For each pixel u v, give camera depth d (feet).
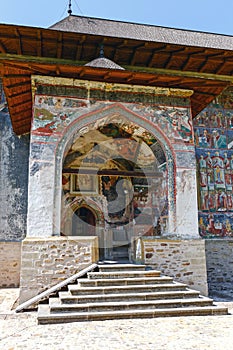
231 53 33.81
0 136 35.96
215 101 39.40
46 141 25.13
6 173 35.17
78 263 23.73
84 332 16.74
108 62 27.35
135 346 14.64
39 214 23.91
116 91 27.17
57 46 32.83
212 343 15.03
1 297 27.35
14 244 33.78
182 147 27.61
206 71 38.29
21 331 17.03
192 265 25.63
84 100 26.40
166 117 27.78
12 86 26.61
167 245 25.62
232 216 36.60
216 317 19.80
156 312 19.69
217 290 32.40
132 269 24.30
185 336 16.03
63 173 33.12
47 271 23.09
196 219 26.63
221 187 36.99
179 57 35.19
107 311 19.58
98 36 30.91
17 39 31.42
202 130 38.11
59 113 25.77
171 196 26.76
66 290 22.68
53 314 18.85
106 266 23.85
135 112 27.14
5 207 34.37
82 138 31.63
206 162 37.27
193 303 20.93
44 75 25.81
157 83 27.37
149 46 32.89
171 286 22.40
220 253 35.42
